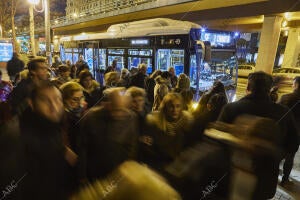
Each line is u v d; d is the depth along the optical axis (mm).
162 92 5262
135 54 9047
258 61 16953
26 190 1712
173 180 1877
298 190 4098
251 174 1662
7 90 4195
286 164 4207
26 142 1734
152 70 8250
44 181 1780
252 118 1763
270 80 2555
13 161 1653
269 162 1690
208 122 2447
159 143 2473
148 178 1077
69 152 2354
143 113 3061
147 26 9133
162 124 2566
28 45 58969
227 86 7934
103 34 11188
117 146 2396
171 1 18609
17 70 6242
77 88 2920
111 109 2510
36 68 3260
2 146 1670
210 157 1797
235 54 8219
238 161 1703
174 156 2352
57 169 1879
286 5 14047
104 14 27312
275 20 15688
